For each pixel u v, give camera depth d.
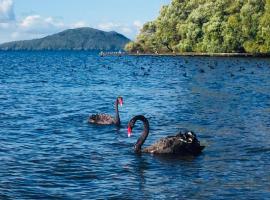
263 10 133.00
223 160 21.66
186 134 23.59
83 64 144.62
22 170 19.80
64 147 24.56
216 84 65.00
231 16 137.88
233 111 37.53
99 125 31.91
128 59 162.88
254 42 132.00
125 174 19.36
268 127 30.03
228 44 139.25
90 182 18.20
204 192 17.03
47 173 19.38
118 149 24.12
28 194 16.70
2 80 77.06
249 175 19.14
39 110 39.50
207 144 25.09
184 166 20.64
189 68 105.81
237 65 109.62
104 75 89.94
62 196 16.55
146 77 82.19
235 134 27.78
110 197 16.48
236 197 16.45
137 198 16.39
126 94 52.94
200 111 37.69
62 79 79.44
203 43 147.25
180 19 168.88
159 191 17.17
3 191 16.97
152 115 35.88
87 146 24.88
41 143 25.62
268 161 21.39
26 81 74.94
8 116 35.84
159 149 22.92
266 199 16.22
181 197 16.50
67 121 33.56
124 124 32.38
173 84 66.25
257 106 40.62
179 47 159.50
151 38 179.50
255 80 70.94
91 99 48.41
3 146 24.66
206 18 151.38
